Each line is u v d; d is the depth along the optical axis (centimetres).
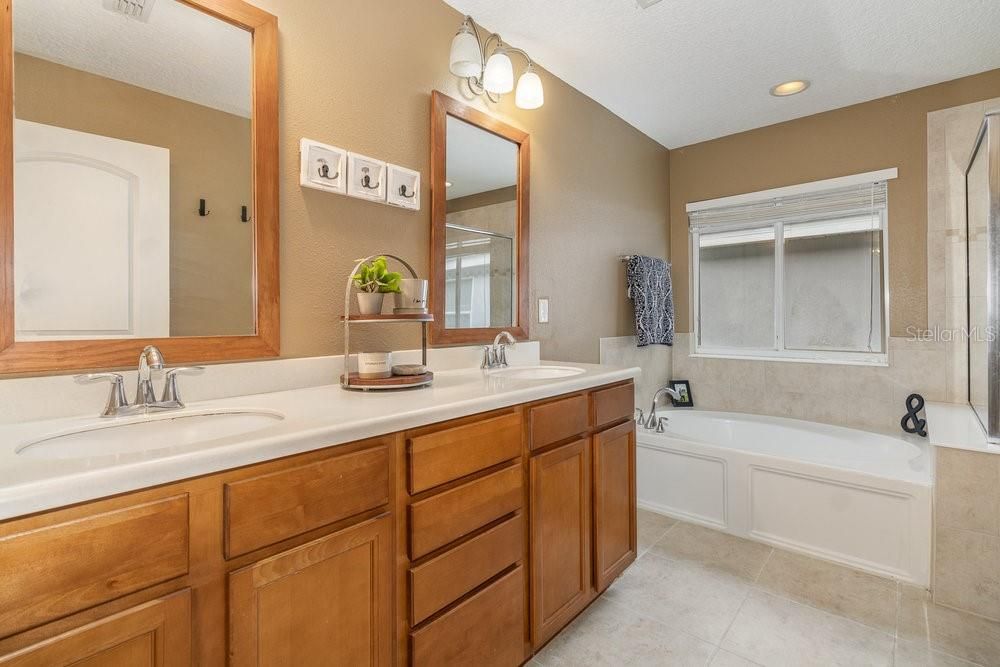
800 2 191
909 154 269
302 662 86
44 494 59
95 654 63
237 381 126
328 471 89
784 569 204
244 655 78
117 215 109
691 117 301
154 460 68
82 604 62
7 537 57
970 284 246
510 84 186
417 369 147
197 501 73
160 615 69
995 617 168
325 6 147
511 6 191
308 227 144
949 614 172
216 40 125
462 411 117
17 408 96
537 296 232
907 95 270
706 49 224
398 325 169
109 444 96
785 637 160
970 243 245
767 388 317
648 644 157
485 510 123
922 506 189
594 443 168
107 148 108
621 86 259
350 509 93
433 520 109
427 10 180
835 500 210
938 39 218
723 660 149
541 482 143
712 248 347
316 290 146
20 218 97
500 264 209
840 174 291
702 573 202
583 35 212
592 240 272
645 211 327
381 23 163
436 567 110
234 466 77
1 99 94
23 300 97
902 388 272
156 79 115
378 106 162
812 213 304
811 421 298
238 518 77
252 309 131
